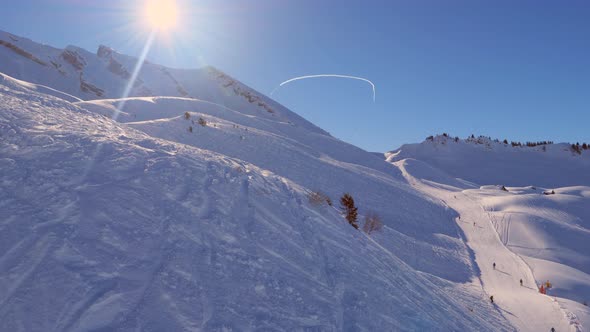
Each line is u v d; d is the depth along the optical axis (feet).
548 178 502.38
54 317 12.12
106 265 15.01
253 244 21.44
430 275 83.25
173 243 18.06
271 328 15.12
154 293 14.43
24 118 29.19
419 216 154.81
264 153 146.20
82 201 18.86
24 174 19.83
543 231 157.07
